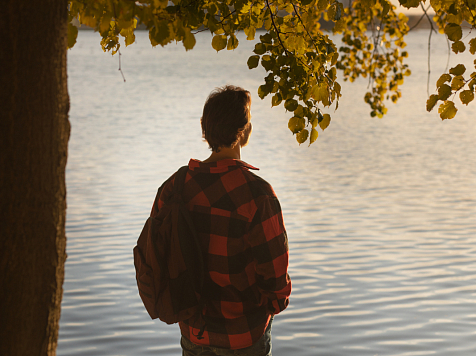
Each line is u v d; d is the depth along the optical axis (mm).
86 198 9398
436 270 6055
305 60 2291
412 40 160125
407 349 4230
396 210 8789
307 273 6020
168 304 1936
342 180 11172
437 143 16500
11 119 1418
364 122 22125
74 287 5586
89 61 75500
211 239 1940
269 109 27656
